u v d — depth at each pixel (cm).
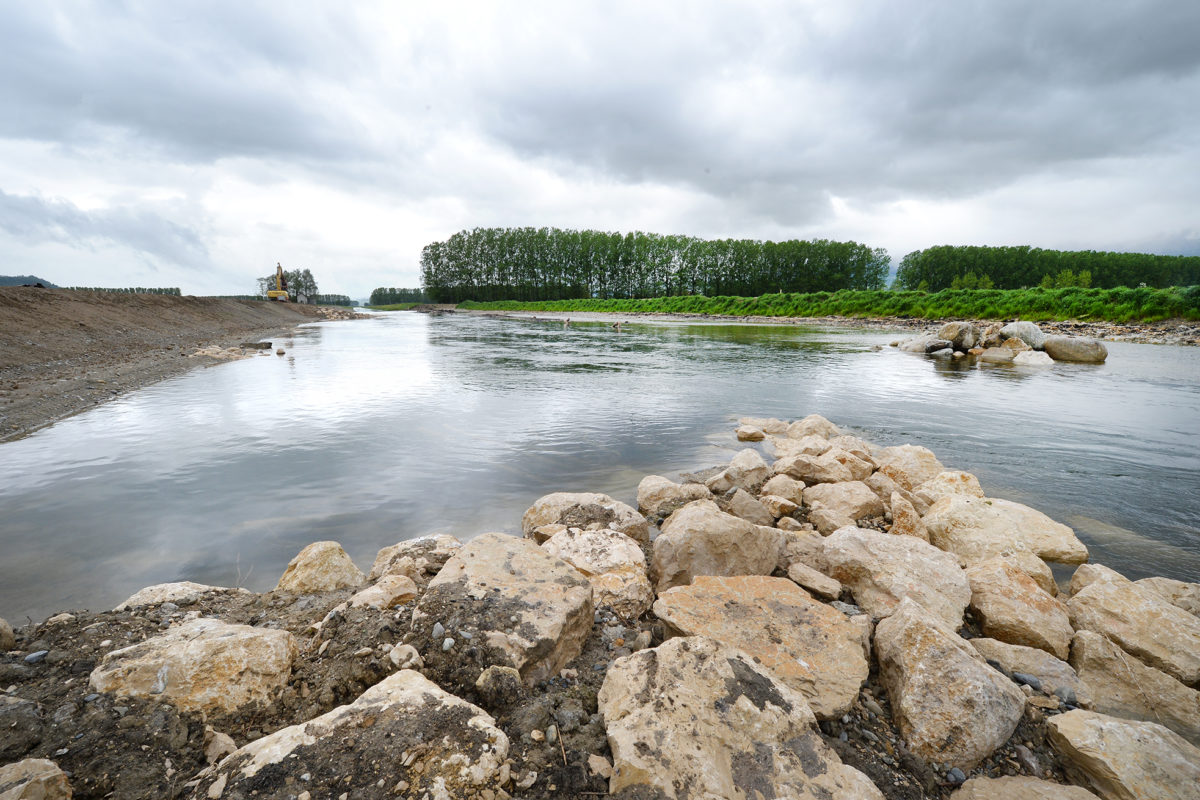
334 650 319
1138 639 395
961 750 283
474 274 11344
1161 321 3297
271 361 2164
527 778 239
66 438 948
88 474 766
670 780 229
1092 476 837
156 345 2264
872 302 5116
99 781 221
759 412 1271
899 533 596
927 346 2567
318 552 461
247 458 852
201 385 1512
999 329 2572
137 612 383
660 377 1789
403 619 347
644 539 588
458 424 1098
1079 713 304
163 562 520
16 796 194
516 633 322
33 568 502
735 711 265
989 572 457
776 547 508
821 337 3488
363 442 952
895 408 1327
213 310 3922
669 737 248
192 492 704
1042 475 841
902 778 273
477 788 224
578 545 495
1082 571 495
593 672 338
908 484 789
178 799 217
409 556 483
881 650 349
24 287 2202
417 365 2084
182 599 409
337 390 1477
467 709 261
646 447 973
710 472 851
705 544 466
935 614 409
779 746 256
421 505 681
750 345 2962
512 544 420
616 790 230
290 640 320
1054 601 427
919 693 303
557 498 619
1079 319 3666
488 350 2733
